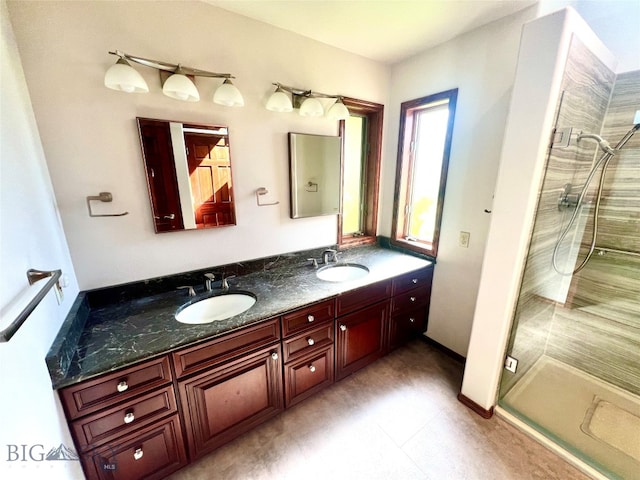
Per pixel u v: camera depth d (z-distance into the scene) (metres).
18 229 0.86
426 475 1.32
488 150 1.75
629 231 1.72
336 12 1.51
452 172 1.98
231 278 1.82
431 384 1.90
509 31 1.55
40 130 1.15
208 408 1.30
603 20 1.59
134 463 1.16
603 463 1.35
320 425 1.58
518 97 1.25
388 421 1.61
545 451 1.43
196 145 1.52
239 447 1.46
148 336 1.19
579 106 1.40
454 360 2.16
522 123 1.25
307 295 1.59
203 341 1.21
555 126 1.25
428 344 2.38
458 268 2.05
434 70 1.96
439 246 2.16
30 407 0.77
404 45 1.91
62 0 1.12
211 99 1.53
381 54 2.05
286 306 1.46
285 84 1.76
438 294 2.23
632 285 1.75
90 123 1.25
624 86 1.61
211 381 1.28
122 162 1.36
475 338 1.61
